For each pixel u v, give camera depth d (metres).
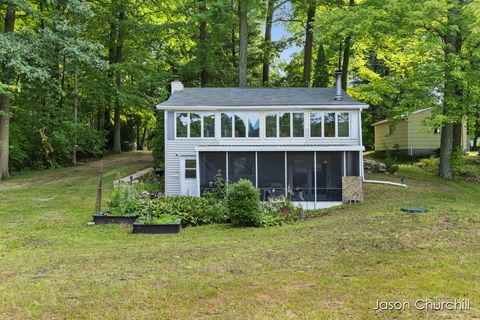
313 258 7.31
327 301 5.15
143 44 28.39
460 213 10.84
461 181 20.36
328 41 21.81
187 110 18.30
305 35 26.78
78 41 19.98
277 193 16.39
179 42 28.03
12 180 19.83
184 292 5.55
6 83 18.48
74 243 9.62
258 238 9.73
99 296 5.43
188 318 4.68
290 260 7.23
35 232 10.70
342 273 6.34
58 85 22.70
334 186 16.39
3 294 5.56
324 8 25.84
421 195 15.61
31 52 18.05
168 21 28.41
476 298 5.19
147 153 33.06
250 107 17.95
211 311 4.88
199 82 27.81
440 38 18.95
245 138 18.31
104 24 28.19
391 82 20.73
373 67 33.06
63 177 20.80
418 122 26.67
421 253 7.35
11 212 13.11
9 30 19.64
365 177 20.44
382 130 31.58
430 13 16.78
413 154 26.73
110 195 15.59
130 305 5.09
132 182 17.78
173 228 11.16
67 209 13.76
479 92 17.12
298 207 14.69
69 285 5.95
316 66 25.58
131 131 37.69
